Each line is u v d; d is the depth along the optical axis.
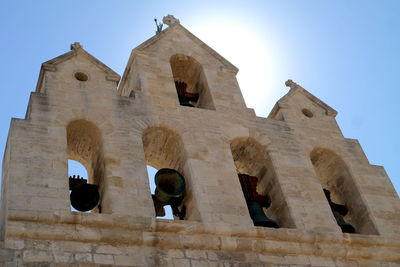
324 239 21.56
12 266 16.92
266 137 25.33
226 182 22.33
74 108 22.72
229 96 26.78
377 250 22.27
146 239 19.05
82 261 17.83
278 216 23.33
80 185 21.25
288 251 20.80
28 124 21.33
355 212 24.95
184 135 23.61
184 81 28.80
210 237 19.95
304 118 27.52
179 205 22.39
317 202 23.33
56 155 20.61
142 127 23.22
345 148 26.81
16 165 19.77
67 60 24.75
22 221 18.08
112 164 21.31
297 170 24.44
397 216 24.44
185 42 28.91
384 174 26.30
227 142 24.16
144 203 20.36
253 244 20.33
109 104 23.58
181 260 19.09
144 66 26.45
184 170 22.86
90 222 18.73
